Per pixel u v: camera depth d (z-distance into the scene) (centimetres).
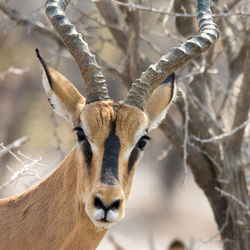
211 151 1859
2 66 4600
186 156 1802
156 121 1400
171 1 1925
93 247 1320
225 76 2064
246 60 1739
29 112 5212
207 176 1902
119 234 4975
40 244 1327
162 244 4828
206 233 5384
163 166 6631
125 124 1249
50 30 1994
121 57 2062
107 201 1160
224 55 2200
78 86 5331
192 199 6538
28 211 1357
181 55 1349
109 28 1989
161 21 2006
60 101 1342
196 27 1966
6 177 4744
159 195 6525
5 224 1362
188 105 1861
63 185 1326
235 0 1869
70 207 1309
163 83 1414
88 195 1211
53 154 5184
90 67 1309
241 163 1852
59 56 2073
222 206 1914
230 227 1891
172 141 1852
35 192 1376
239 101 1792
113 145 1221
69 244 1310
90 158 1231
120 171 1211
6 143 5169
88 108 1269
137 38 1811
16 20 2025
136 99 1293
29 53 4684
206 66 1867
